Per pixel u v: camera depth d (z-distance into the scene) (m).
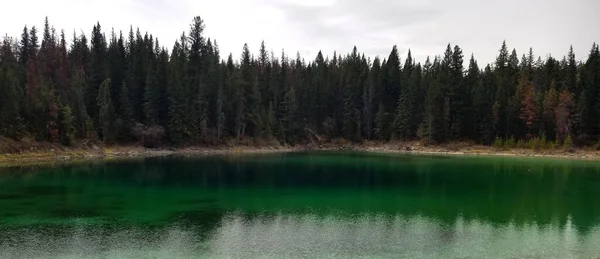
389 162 70.50
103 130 80.06
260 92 112.69
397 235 23.92
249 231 24.47
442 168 60.50
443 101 102.62
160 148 85.62
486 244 22.48
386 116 111.56
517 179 47.72
